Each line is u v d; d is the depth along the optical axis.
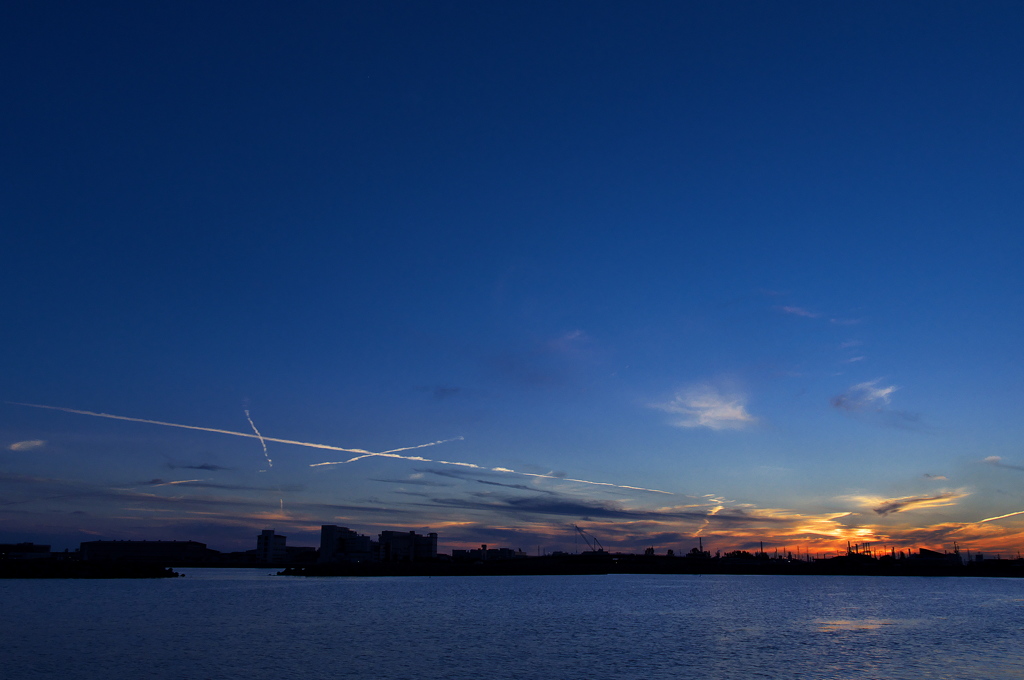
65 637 106.69
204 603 181.50
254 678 73.12
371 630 118.56
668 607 176.88
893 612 161.00
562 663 83.44
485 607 174.62
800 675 76.56
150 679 72.50
